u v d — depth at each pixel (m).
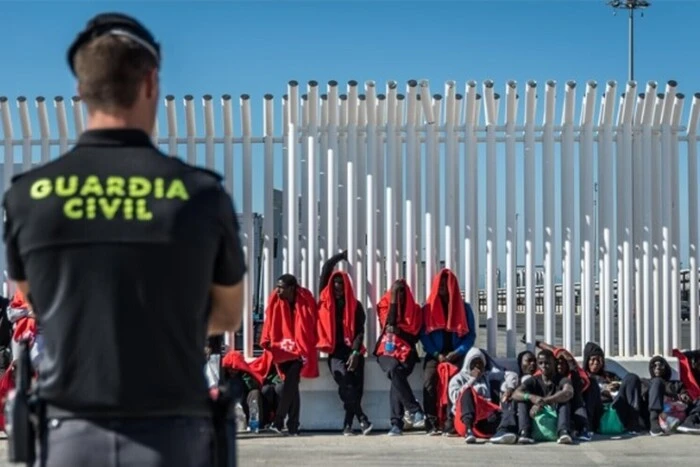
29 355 2.61
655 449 8.64
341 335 9.63
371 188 10.05
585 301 10.20
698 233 10.25
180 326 2.41
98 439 2.37
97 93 2.47
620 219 10.22
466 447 8.76
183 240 2.39
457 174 10.11
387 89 9.95
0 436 9.30
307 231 10.08
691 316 10.27
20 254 2.46
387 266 10.07
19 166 10.13
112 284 2.36
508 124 10.13
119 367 2.36
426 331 9.66
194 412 2.46
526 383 9.03
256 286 10.62
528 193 10.16
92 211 2.39
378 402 9.89
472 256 10.09
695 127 10.18
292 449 8.70
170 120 9.99
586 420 9.12
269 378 9.70
